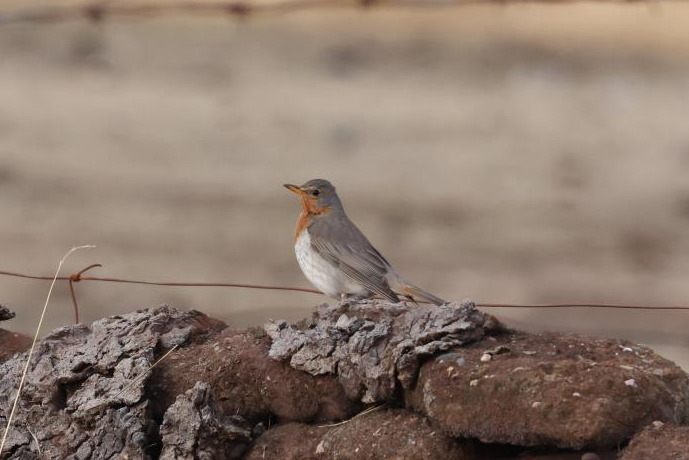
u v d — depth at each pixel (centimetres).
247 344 564
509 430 482
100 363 561
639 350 523
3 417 564
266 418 551
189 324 590
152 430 541
